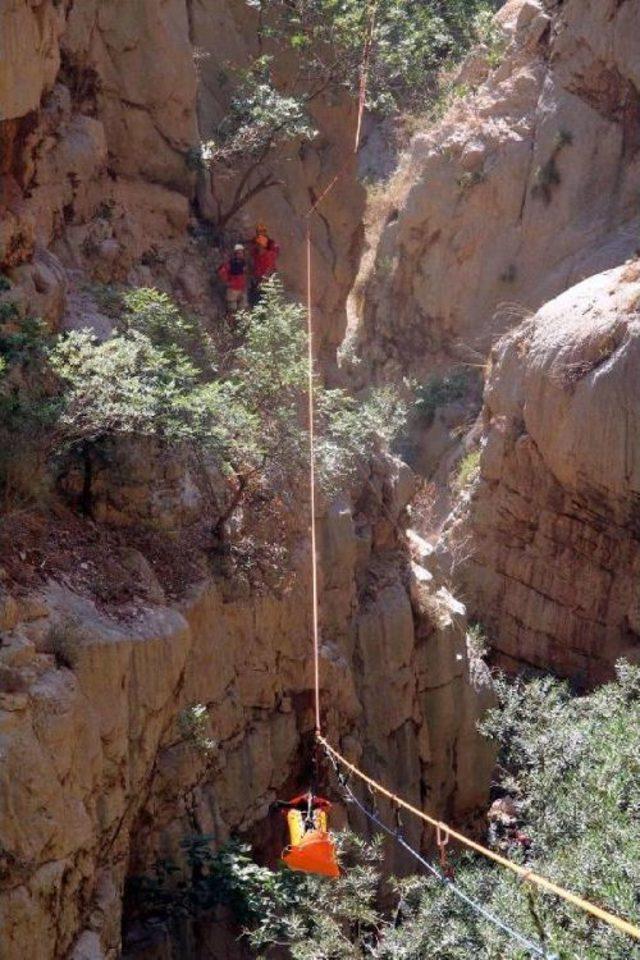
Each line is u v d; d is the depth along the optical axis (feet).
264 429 40.88
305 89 61.41
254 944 34.71
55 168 46.83
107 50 51.49
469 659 55.67
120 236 50.26
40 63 42.83
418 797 50.70
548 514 69.26
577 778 35.94
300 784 44.01
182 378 36.63
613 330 66.08
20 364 35.24
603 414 65.51
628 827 32.32
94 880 30.07
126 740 31.65
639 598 67.31
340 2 57.26
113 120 52.06
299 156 61.11
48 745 28.22
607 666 68.85
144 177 53.62
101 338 43.98
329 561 45.68
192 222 56.08
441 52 68.49
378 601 49.80
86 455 37.01
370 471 52.01
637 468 64.95
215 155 55.42
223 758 38.86
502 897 31.83
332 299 63.67
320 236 62.69
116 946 30.73
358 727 47.24
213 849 37.11
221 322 53.11
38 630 30.12
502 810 56.44
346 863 44.91
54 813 27.94
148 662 33.01
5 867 26.63
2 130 41.29
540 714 43.88
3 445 33.58
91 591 33.58
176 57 53.11
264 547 42.47
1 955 26.18
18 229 40.73
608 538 67.77
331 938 34.37
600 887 29.53
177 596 37.35
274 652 42.11
